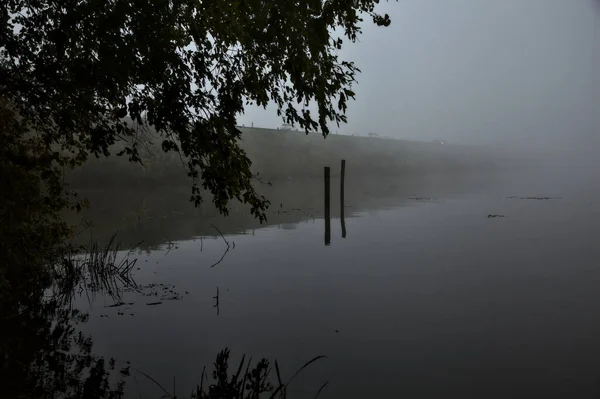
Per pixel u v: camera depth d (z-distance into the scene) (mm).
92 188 32125
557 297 7500
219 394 4191
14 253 6023
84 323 6191
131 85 4270
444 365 4840
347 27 4094
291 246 12484
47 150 6621
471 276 9023
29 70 4598
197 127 4602
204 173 4840
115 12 3416
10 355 5051
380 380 4484
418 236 14328
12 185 5672
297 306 6992
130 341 5512
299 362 4926
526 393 4223
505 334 5789
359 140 76812
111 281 8398
